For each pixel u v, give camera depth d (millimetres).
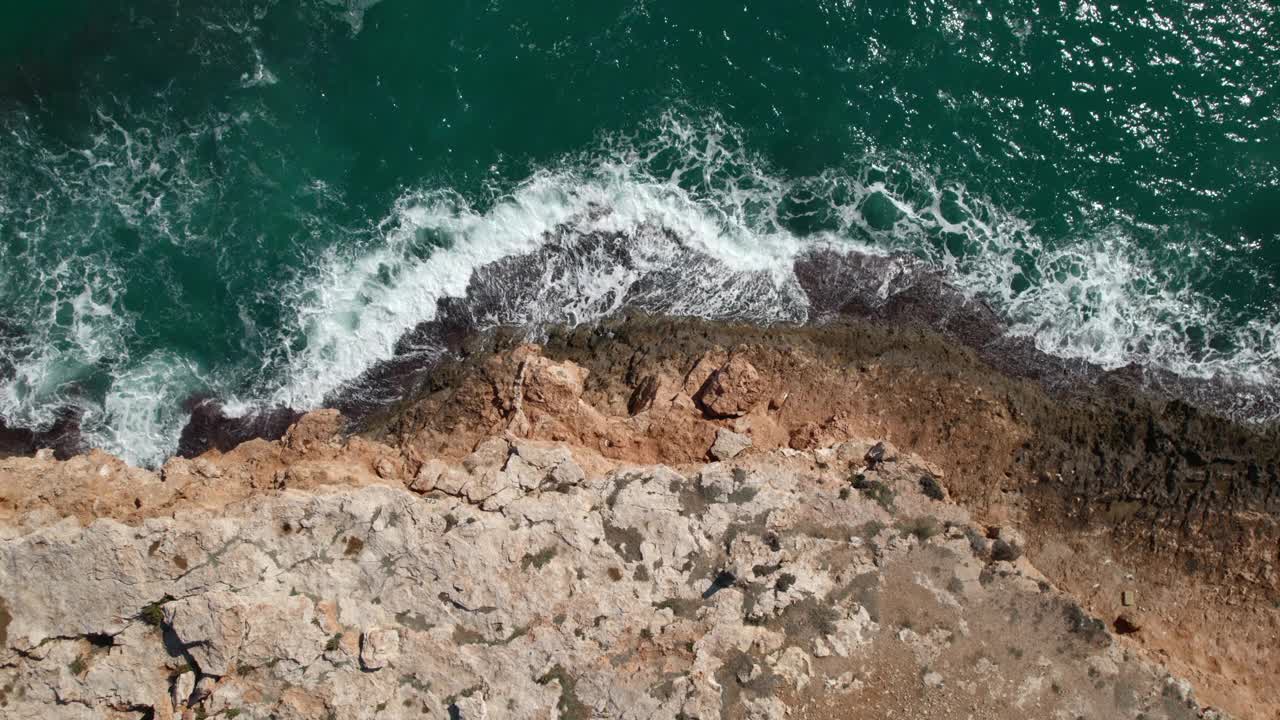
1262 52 31938
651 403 28062
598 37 33000
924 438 28594
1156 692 23359
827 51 32594
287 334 31625
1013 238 31312
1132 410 29312
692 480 25188
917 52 32438
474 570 24406
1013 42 32375
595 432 27578
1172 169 31422
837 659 23625
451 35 33219
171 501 25891
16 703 23672
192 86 32781
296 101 32875
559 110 32656
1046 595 23984
